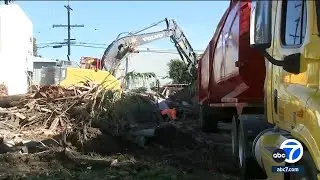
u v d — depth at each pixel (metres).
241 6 9.65
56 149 10.93
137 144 12.13
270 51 6.13
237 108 9.95
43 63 44.16
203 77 15.84
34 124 13.58
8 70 22.05
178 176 8.88
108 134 12.38
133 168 9.48
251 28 5.20
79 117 13.12
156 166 9.62
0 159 10.12
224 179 8.88
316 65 4.69
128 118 14.00
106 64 27.31
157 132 13.06
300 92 5.04
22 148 10.97
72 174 8.93
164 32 29.41
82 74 20.80
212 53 13.31
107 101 13.62
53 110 13.78
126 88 19.41
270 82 6.75
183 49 29.88
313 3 4.86
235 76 10.16
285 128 5.69
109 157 10.71
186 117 23.59
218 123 17.08
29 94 15.08
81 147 11.47
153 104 16.73
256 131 8.55
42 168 9.61
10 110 13.95
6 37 22.09
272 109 6.61
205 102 15.59
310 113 4.46
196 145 12.98
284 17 5.79
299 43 5.21
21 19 23.11
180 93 29.72
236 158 10.00
